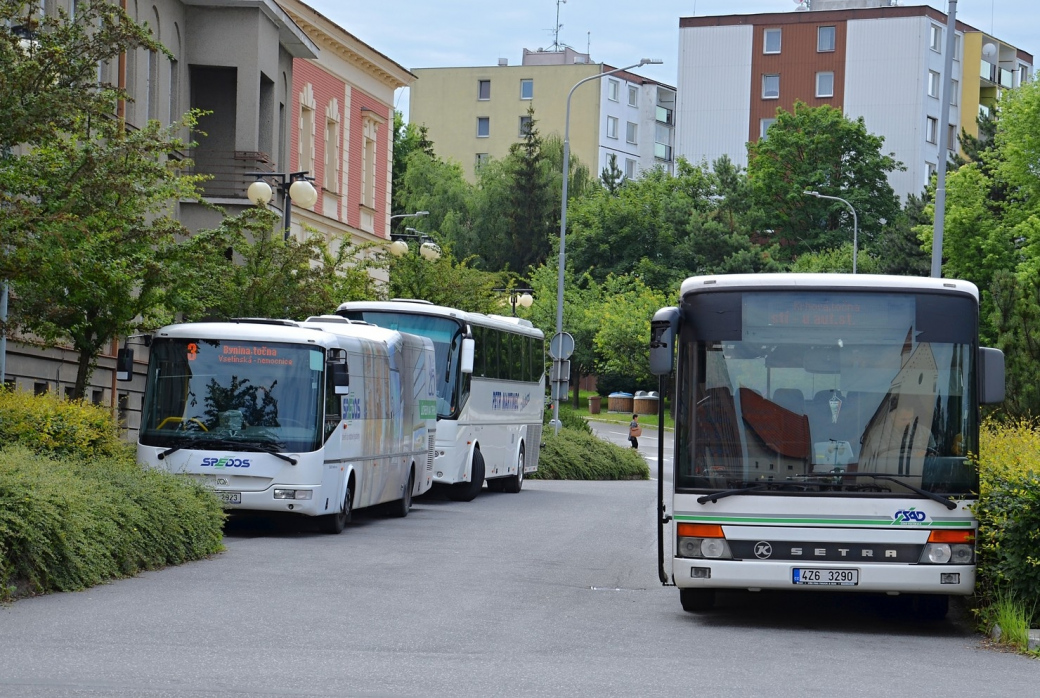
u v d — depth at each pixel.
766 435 13.10
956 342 13.20
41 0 27.06
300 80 44.97
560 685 9.68
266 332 20.94
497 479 34.88
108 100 19.95
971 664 11.29
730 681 10.11
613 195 112.19
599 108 131.62
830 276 13.37
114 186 19.80
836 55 109.19
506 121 133.00
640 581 16.78
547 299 89.56
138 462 20.59
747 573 12.95
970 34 113.19
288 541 20.00
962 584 12.84
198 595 13.76
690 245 99.81
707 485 13.09
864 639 12.65
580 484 41.44
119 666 9.75
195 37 36.06
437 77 134.25
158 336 21.02
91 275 21.30
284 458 20.45
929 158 108.94
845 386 13.14
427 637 11.71
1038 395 25.14
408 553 18.78
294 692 9.06
